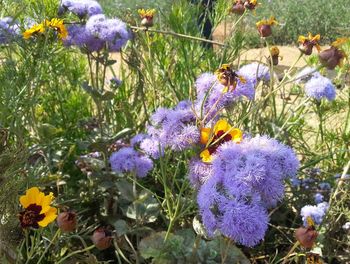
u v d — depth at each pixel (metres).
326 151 0.52
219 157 0.29
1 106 0.39
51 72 0.52
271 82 0.38
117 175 0.42
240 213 0.27
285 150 0.29
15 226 0.32
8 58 0.44
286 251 0.42
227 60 0.51
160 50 0.54
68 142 0.46
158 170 0.45
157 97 0.52
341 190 0.41
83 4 0.47
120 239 0.37
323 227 0.41
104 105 0.50
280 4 1.30
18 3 0.48
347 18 1.27
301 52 0.39
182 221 0.41
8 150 0.30
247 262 0.33
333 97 0.46
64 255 0.38
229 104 0.35
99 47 0.45
